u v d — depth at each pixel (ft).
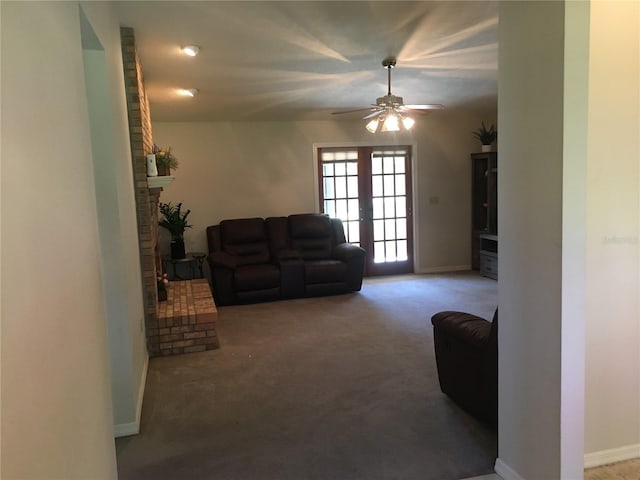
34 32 4.05
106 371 6.24
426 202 24.71
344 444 8.43
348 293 20.54
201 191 21.90
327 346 13.66
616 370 7.66
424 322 15.83
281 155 22.70
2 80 3.27
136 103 12.06
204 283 18.10
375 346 13.55
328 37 11.74
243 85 16.02
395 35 11.76
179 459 8.11
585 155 5.84
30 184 3.72
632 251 7.54
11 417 3.09
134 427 9.03
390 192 24.39
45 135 4.20
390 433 8.75
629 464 7.70
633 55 7.30
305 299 19.79
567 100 5.72
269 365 12.33
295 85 16.34
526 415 6.76
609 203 7.40
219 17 10.34
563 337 6.01
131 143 12.30
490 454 7.99
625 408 7.75
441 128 24.54
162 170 13.12
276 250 21.35
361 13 10.32
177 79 14.97
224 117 21.09
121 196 9.35
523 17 6.26
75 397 4.62
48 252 4.06
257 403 10.16
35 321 3.63
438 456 7.97
